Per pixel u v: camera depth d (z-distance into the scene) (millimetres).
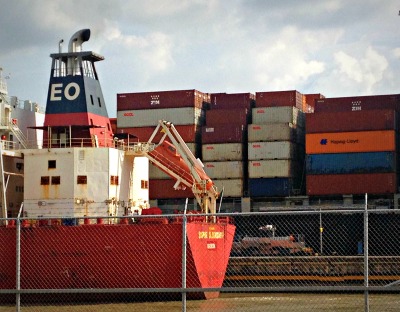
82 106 44062
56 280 36969
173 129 44000
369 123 78062
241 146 82438
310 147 79250
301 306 37188
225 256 41719
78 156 40969
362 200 78625
